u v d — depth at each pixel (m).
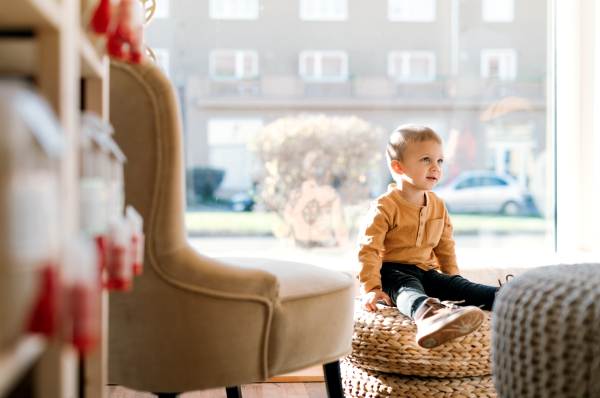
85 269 0.40
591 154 1.95
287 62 1.99
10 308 0.36
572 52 1.98
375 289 1.32
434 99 2.03
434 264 1.50
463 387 1.16
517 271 1.75
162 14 1.92
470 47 2.01
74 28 0.51
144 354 0.88
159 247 0.86
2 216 0.35
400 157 1.46
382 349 1.17
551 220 2.06
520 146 2.04
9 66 0.53
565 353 0.74
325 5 2.00
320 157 2.04
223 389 1.48
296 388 1.49
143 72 0.86
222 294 0.87
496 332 0.86
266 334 0.91
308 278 1.02
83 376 0.70
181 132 0.88
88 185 0.52
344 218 2.06
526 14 2.00
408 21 2.01
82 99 0.71
